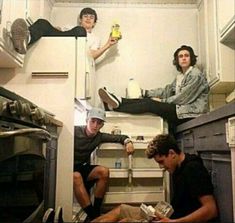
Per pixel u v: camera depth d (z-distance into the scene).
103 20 3.25
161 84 3.22
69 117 2.05
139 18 3.27
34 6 2.41
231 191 1.43
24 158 1.09
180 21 3.27
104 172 2.39
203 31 3.06
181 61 2.92
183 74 2.90
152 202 2.48
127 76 3.22
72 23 3.25
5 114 0.99
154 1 3.27
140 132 2.67
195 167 1.59
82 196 2.20
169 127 2.71
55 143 1.92
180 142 2.63
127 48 3.25
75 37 2.13
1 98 1.09
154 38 3.26
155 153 1.77
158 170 2.48
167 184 2.47
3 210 0.90
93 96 2.84
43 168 1.43
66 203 1.97
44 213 1.45
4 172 0.90
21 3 2.00
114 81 3.21
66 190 1.98
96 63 3.20
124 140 2.50
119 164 2.58
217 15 2.66
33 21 2.36
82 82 2.12
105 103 2.70
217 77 2.64
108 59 3.23
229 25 2.37
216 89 2.90
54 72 2.08
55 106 2.06
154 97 2.98
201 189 1.51
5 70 2.07
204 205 1.48
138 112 2.63
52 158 1.81
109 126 2.69
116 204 2.47
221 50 2.63
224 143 1.52
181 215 1.61
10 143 0.94
